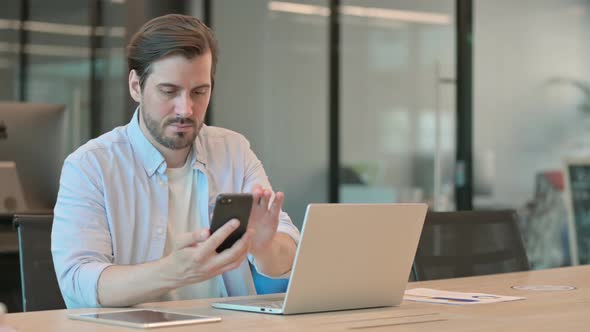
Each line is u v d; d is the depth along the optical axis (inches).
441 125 225.5
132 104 238.2
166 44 83.2
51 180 163.8
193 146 93.6
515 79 230.5
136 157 90.8
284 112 238.1
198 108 86.3
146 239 89.7
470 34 225.1
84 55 297.3
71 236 84.1
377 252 76.5
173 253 74.0
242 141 101.3
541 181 232.5
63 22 308.7
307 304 73.4
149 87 85.0
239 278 94.4
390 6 228.1
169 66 83.4
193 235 72.5
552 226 232.4
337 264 73.9
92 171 87.7
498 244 117.5
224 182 97.0
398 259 78.6
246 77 240.5
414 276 108.3
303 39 235.8
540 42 233.6
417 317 72.5
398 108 227.5
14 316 70.0
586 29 239.3
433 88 225.6
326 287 74.0
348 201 231.6
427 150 225.8
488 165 227.3
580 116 238.4
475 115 226.4
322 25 234.1
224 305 76.6
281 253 86.8
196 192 93.7
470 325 68.1
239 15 240.5
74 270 81.1
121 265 80.4
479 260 114.7
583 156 237.5
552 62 235.0
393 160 227.8
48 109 164.7
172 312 71.5
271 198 83.5
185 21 86.0
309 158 234.8
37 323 66.4
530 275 109.9
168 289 75.0
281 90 238.2
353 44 231.1
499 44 228.7
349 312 75.5
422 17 226.4
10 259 148.6
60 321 67.4
